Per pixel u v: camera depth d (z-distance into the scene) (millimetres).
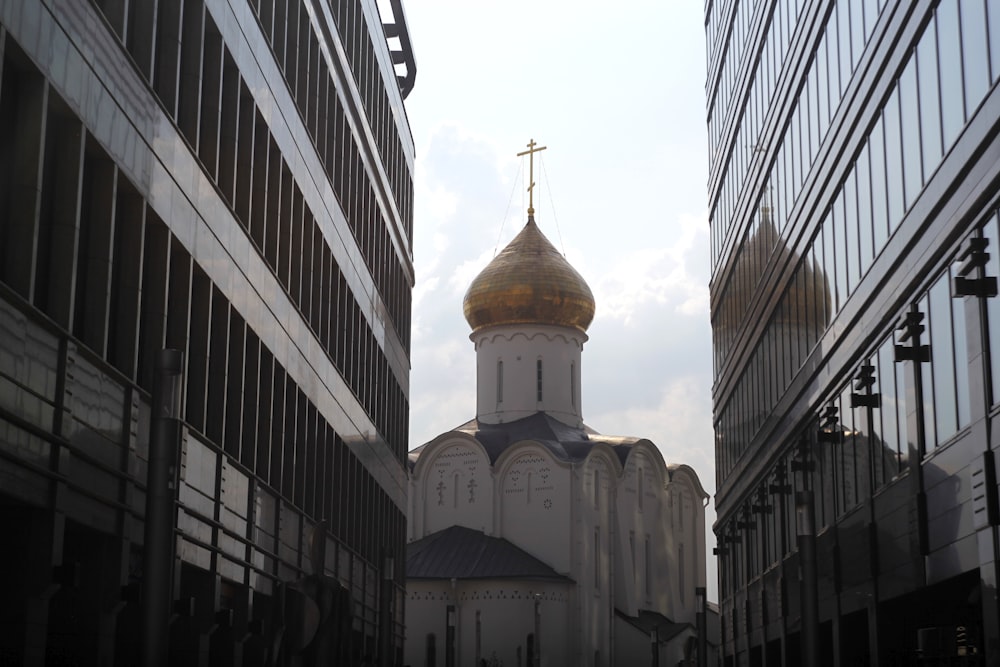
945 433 23812
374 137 51000
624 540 99188
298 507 35969
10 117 18328
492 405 104875
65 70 19281
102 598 21766
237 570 29250
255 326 31016
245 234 29969
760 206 46000
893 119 27062
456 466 98875
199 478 26156
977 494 21703
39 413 18641
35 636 18844
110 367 21422
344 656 23453
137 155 22578
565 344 106000
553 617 90875
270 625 31000
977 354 21562
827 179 33812
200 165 26297
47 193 19719
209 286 26922
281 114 33781
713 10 61500
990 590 21109
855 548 31406
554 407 104188
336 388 42156
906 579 26500
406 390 63219
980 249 21391
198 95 26312
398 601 59750
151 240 24203
